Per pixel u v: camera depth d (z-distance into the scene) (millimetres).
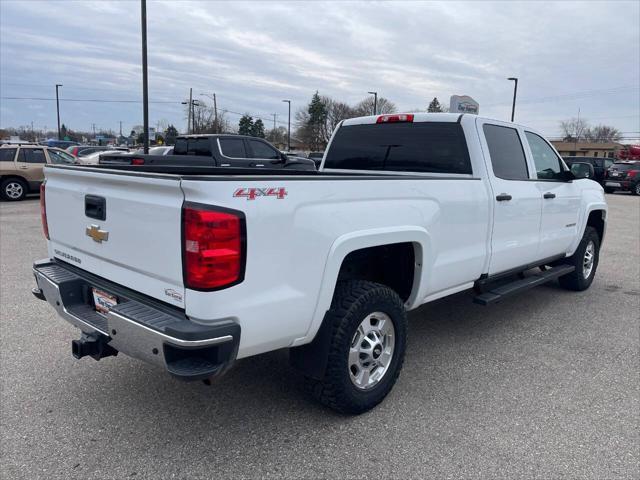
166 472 2777
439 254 3861
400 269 3820
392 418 3369
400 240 3414
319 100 75750
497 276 4734
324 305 3016
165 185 2543
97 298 3221
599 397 3713
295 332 2928
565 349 4621
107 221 3002
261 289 2668
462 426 3285
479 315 5570
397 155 4867
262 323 2705
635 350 4625
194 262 2459
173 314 2635
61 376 3857
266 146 12688
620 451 3043
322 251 2930
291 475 2777
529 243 5059
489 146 4539
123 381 3803
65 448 2967
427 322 5324
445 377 4000
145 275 2803
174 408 3441
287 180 2729
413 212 3537
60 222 3529
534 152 5281
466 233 4117
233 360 2607
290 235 2756
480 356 4422
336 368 3125
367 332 3326
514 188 4695
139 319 2592
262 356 4344
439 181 3809
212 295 2488
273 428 3225
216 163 10305
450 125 4539
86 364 4062
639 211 17422
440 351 4523
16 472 2742
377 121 5020
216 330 2492
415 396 3680
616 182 25984
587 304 6059
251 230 2568
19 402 3465
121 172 2967
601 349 4637
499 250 4582
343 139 5301
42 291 3568
